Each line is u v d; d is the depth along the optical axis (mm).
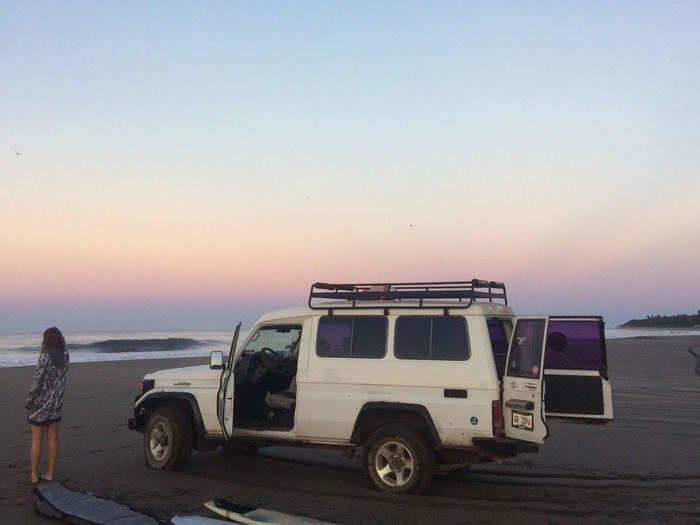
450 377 6645
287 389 8305
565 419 7117
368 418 7047
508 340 7559
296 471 7984
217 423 7742
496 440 6402
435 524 5809
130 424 8375
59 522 5781
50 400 7203
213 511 5887
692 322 134000
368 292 7367
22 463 8312
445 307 6867
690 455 9000
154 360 30656
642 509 6312
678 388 17344
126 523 5500
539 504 6492
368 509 6277
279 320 7750
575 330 7191
